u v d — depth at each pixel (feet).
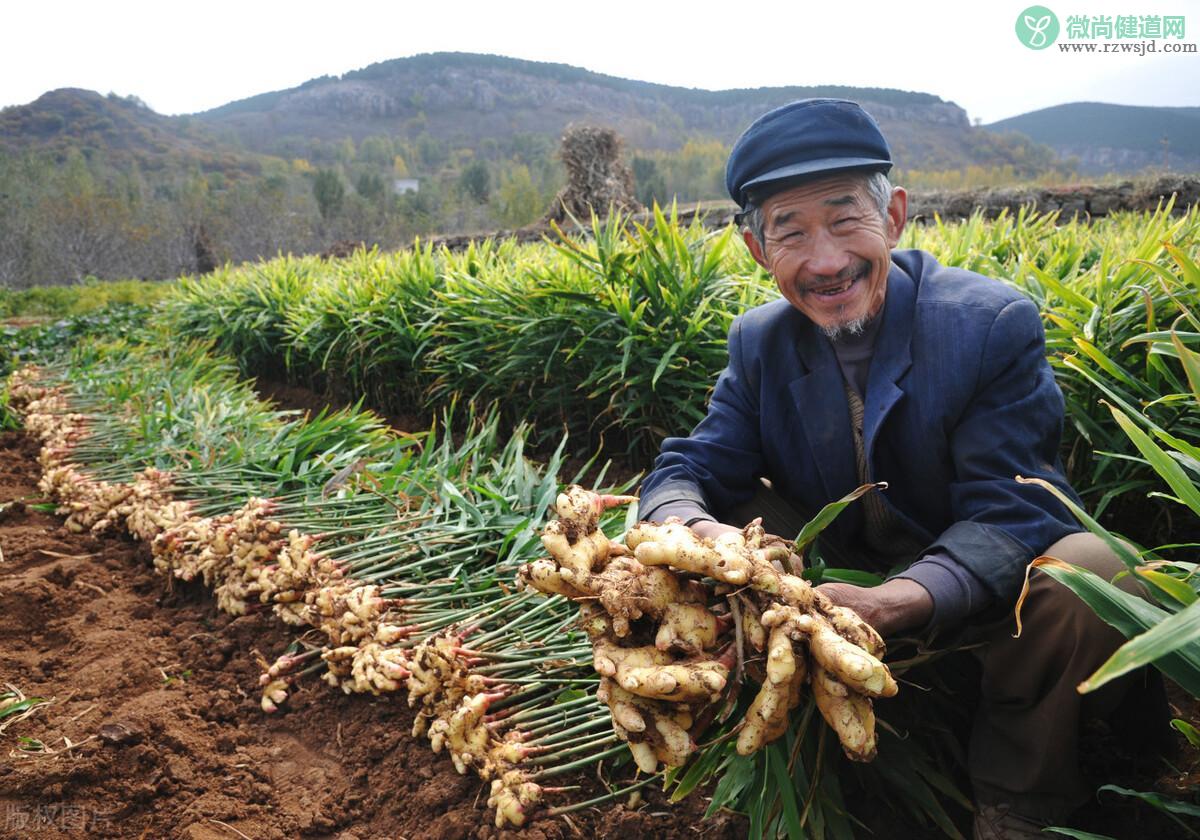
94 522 11.73
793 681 4.09
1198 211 10.35
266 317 22.89
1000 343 5.15
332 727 7.13
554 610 7.54
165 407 15.97
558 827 5.62
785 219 5.32
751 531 4.63
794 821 4.70
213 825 5.94
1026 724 4.89
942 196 31.40
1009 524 4.86
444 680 6.28
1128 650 2.89
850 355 5.73
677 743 4.31
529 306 13.46
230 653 8.31
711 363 11.51
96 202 224.33
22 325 41.04
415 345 16.83
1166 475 3.96
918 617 4.66
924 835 5.37
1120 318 7.80
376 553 8.75
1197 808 4.09
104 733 6.71
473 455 11.09
